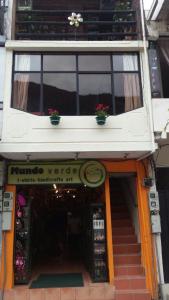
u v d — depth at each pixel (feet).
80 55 17.31
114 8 19.16
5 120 15.81
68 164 17.15
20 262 16.37
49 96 16.67
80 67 17.17
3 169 16.49
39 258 22.24
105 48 17.02
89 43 16.92
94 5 20.17
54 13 18.31
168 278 15.98
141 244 16.99
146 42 17.07
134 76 17.16
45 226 23.43
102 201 17.71
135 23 17.98
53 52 17.15
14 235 16.34
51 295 15.20
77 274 17.94
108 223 16.65
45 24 18.04
